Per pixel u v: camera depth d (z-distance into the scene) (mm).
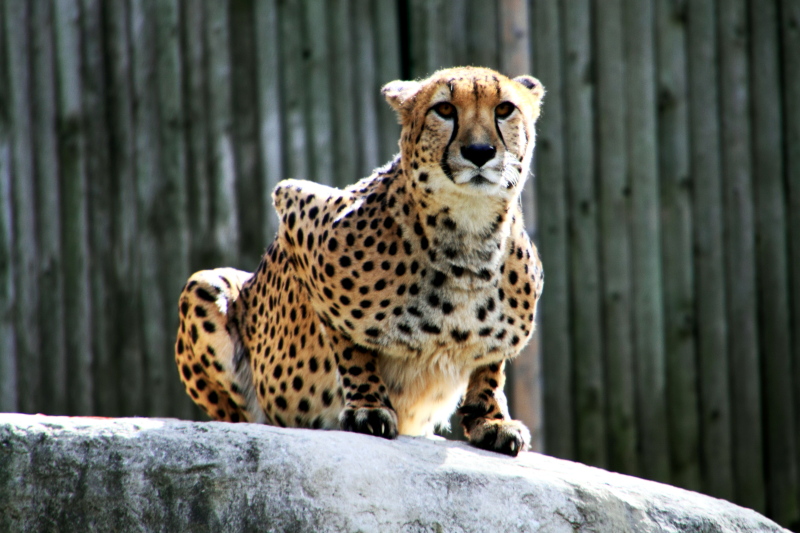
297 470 5867
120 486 5926
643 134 13820
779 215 13977
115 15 13930
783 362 13992
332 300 7457
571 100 13781
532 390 13750
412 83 7891
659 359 13875
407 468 6082
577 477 6441
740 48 13891
